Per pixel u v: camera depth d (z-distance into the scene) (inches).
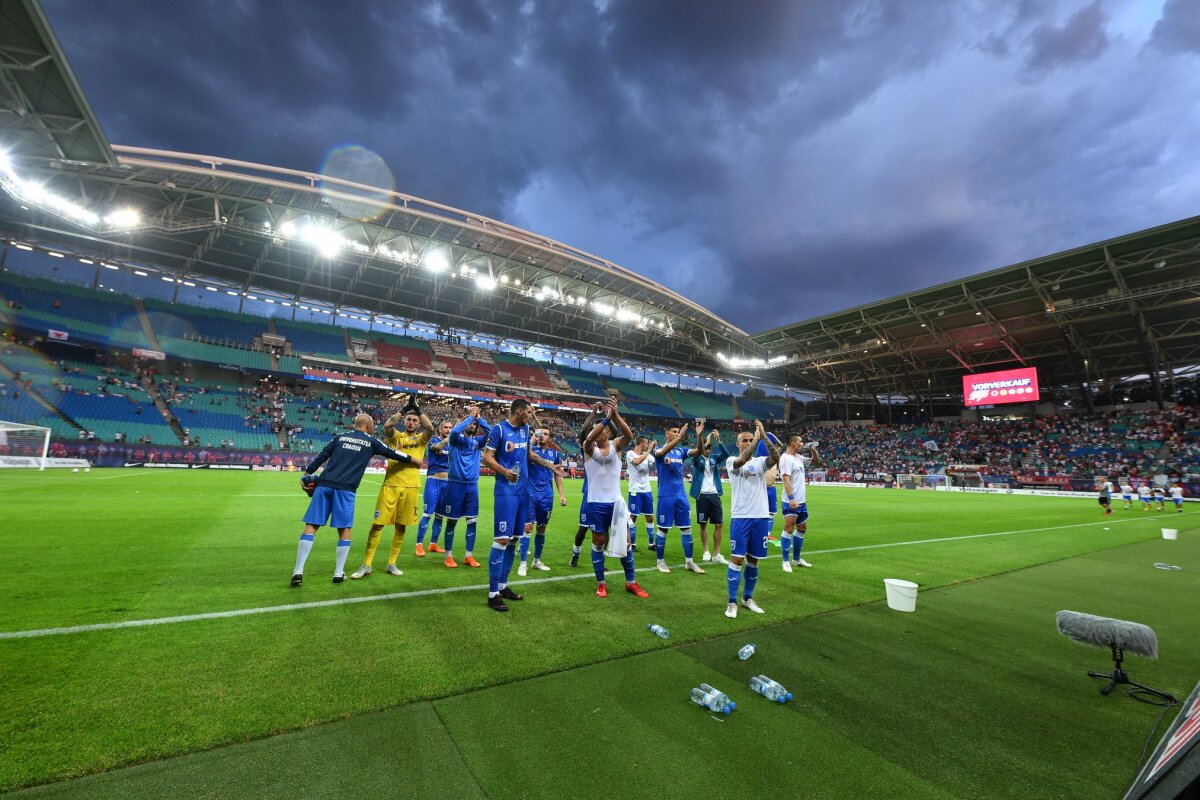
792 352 1988.2
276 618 166.4
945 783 93.1
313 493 215.3
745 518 197.6
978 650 164.6
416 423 303.7
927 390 2073.1
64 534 292.8
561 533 396.5
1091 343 1526.8
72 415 1162.0
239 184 1065.5
